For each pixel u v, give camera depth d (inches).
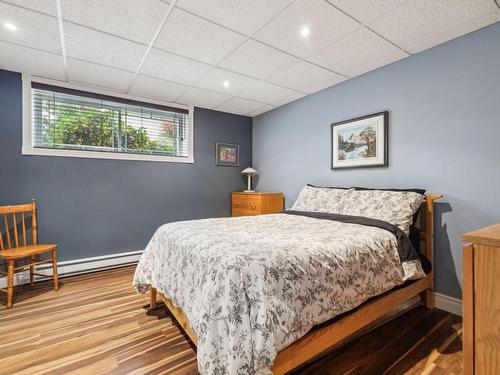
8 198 107.3
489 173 76.7
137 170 138.0
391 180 100.7
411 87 94.8
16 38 83.9
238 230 73.4
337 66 104.1
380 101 104.6
